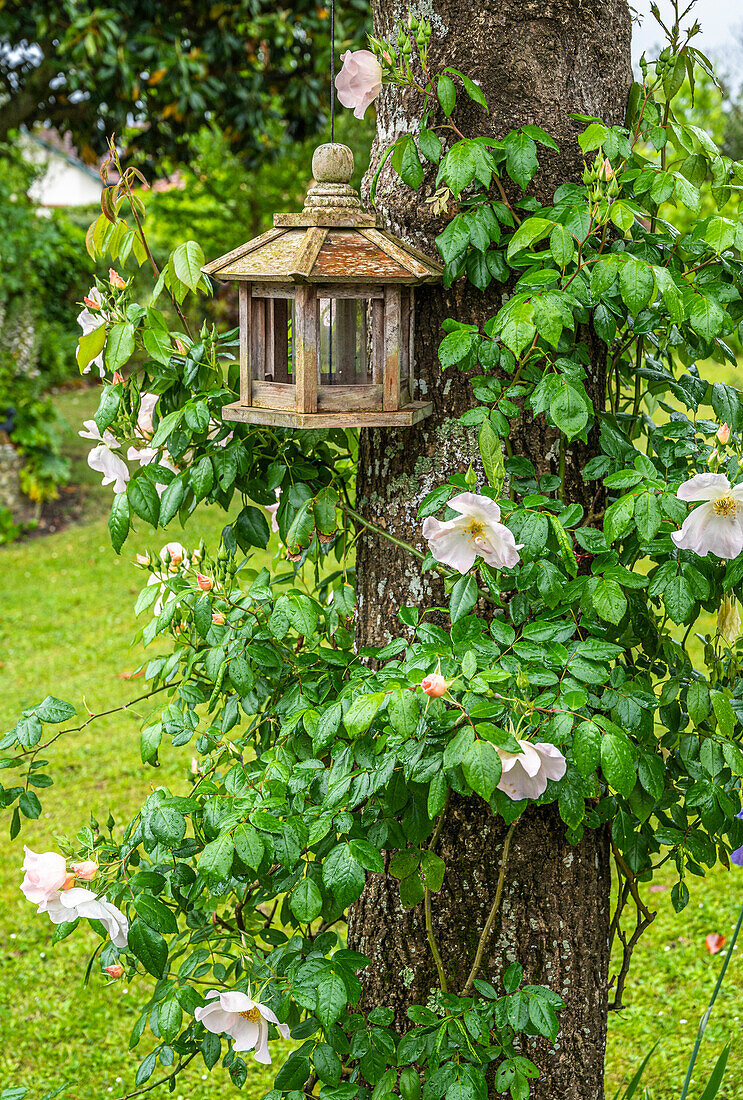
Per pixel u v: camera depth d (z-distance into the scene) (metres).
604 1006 1.91
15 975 3.21
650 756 1.57
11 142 8.25
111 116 6.68
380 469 1.86
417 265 1.56
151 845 1.54
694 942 3.28
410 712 1.30
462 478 1.54
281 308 1.62
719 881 3.62
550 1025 1.52
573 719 1.39
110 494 9.40
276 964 1.57
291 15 6.70
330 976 1.43
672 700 1.67
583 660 1.44
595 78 1.75
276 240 1.60
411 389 1.71
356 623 1.97
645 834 1.81
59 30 6.38
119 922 1.53
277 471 1.80
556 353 1.65
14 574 7.37
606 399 1.96
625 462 1.67
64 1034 2.96
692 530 1.38
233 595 1.77
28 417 8.88
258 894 1.79
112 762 4.52
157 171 7.37
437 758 1.38
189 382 1.71
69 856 1.63
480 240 1.57
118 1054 2.88
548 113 1.71
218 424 1.79
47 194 20.59
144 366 1.76
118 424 1.79
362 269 1.52
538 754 1.32
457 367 1.75
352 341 1.59
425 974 1.85
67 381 13.03
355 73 1.62
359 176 9.19
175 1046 1.69
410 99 1.79
